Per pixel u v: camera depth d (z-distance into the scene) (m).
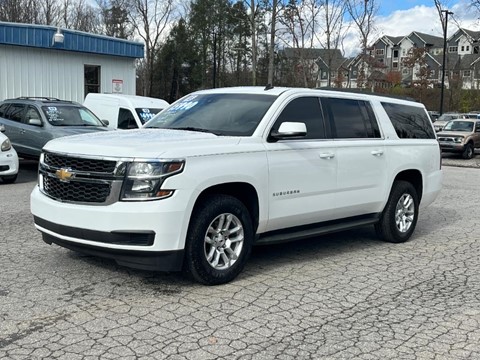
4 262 5.98
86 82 20.55
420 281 5.88
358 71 41.03
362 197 6.95
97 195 5.01
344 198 6.68
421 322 4.70
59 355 3.84
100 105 15.29
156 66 57.25
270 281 5.70
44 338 4.11
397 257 6.89
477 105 56.84
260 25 40.19
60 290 5.16
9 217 8.36
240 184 5.53
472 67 71.44
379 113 7.39
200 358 3.88
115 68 21.22
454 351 4.13
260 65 53.31
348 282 5.76
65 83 19.64
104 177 4.95
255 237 5.84
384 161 7.23
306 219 6.28
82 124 13.88
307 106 6.43
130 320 4.50
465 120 26.11
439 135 25.03
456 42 81.38
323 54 36.47
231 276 5.54
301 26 32.19
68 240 5.16
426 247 7.50
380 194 7.22
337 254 6.95
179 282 5.51
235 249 5.57
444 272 6.25
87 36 19.66
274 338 4.27
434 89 57.81
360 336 4.36
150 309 4.76
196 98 6.82
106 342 4.07
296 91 6.38
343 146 6.61
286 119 6.11
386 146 7.27
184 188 4.96
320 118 6.54
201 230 5.19
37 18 50.03
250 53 55.47
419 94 56.62
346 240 7.81
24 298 4.92
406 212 7.77
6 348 3.93
